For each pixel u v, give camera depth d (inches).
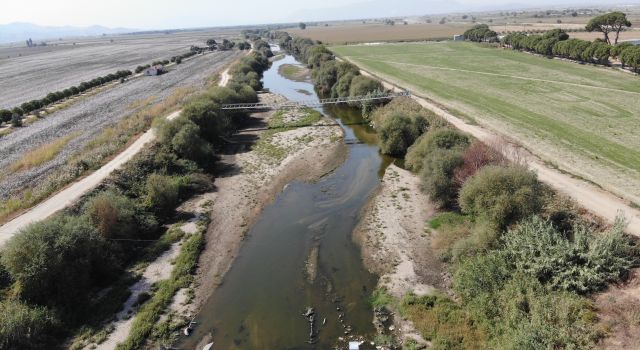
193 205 1469.0
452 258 1041.5
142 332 869.8
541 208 1041.5
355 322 890.1
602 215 1055.0
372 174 1692.9
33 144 2069.4
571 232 991.6
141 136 1948.8
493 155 1350.9
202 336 872.3
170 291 1001.5
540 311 768.9
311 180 1656.0
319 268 1094.4
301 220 1355.8
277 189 1584.6
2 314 818.8
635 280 802.2
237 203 1482.5
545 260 850.1
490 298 853.2
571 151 1566.2
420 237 1195.9
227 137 2252.7
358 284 1019.3
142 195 1409.9
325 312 927.7
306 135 2222.0
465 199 1112.2
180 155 1772.9
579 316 745.6
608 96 2428.6
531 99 2439.7
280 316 922.1
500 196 1006.4
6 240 1066.1
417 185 1540.4
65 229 995.9
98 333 874.1
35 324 832.3
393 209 1378.0
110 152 1723.7
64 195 1330.0
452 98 2536.9
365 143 2078.0
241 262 1136.2
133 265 1117.7
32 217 1194.6
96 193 1336.1
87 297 968.3
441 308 890.1
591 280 805.2
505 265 903.7
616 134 1755.7
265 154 1973.4
